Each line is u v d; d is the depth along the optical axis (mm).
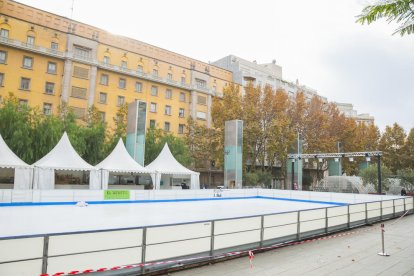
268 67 75875
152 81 49531
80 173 31344
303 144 47969
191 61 56656
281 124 41125
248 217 8492
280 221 9508
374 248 9641
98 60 43875
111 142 35656
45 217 14945
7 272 4785
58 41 41344
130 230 6172
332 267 7508
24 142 27453
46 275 5137
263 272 6980
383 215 16094
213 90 57625
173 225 6848
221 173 54625
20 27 38750
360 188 39094
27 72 38688
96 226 12445
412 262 8062
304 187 56531
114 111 45438
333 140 47969
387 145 52906
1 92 36875
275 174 59438
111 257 5891
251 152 43500
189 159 40219
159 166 28844
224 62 66750
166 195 25562
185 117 53656
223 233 7832
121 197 23141
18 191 18938
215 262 7621
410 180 37625
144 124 31500
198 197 27766
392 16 3986
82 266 5539
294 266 7504
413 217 17797
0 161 20453
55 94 40531
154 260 6496
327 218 11719
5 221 13562
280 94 44406
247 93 44875
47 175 21938
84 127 33688
